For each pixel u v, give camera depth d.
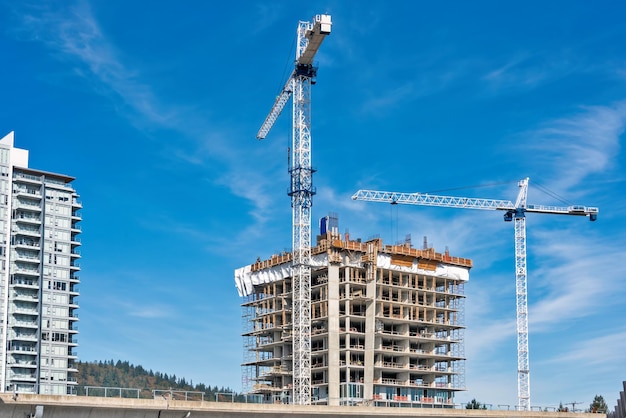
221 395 107.31
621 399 80.81
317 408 110.69
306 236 195.88
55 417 89.69
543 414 142.75
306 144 198.38
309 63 199.25
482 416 132.38
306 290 196.00
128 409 94.19
